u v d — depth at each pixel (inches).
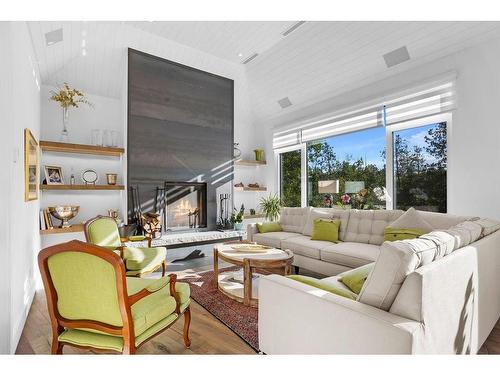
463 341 62.0
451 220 115.2
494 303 83.4
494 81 122.6
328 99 195.9
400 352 44.8
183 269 158.4
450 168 136.8
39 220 149.6
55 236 164.4
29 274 110.3
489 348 77.0
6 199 76.3
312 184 214.2
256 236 174.7
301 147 219.6
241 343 81.8
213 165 210.2
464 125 131.0
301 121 213.6
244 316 98.7
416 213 123.2
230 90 219.0
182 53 188.1
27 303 102.8
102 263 56.8
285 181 236.2
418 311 47.5
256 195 260.1
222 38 175.5
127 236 162.2
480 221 91.5
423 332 47.1
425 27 134.0
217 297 116.3
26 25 107.0
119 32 161.0
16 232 85.6
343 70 173.3
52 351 62.4
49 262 59.7
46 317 98.8
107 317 59.2
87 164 178.5
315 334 57.8
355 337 50.8
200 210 206.5
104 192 183.2
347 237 147.9
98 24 147.2
